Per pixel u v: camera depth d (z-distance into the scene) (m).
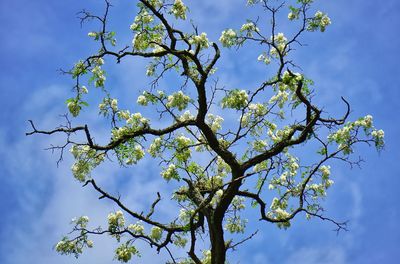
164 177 12.79
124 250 12.41
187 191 12.97
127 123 12.71
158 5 13.12
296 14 12.66
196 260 11.91
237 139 12.77
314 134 12.45
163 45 12.19
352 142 12.55
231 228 13.88
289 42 12.56
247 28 12.76
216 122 13.60
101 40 12.58
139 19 13.36
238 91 12.33
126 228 12.45
